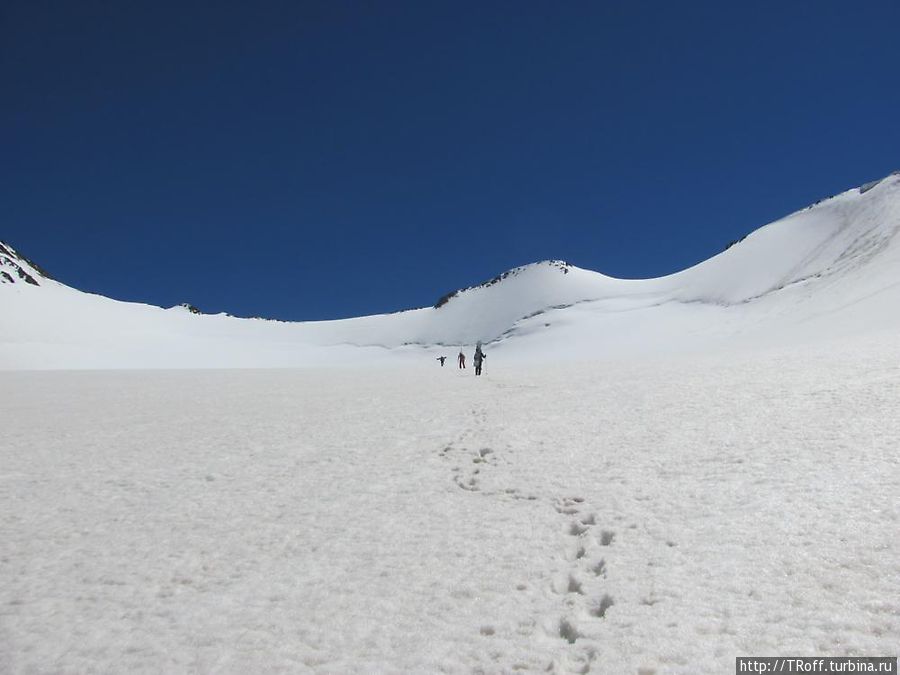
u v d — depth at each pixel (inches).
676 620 223.9
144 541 350.9
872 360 877.8
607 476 420.2
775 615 220.2
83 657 226.4
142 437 698.2
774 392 690.2
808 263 5664.4
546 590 264.8
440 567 294.0
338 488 447.8
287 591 276.1
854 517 294.7
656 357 2038.6
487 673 204.7
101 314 7583.7
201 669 214.4
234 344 7795.3
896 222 4948.3
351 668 210.4
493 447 547.5
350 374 1902.1
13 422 844.0
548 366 1812.3
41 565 319.9
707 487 370.3
